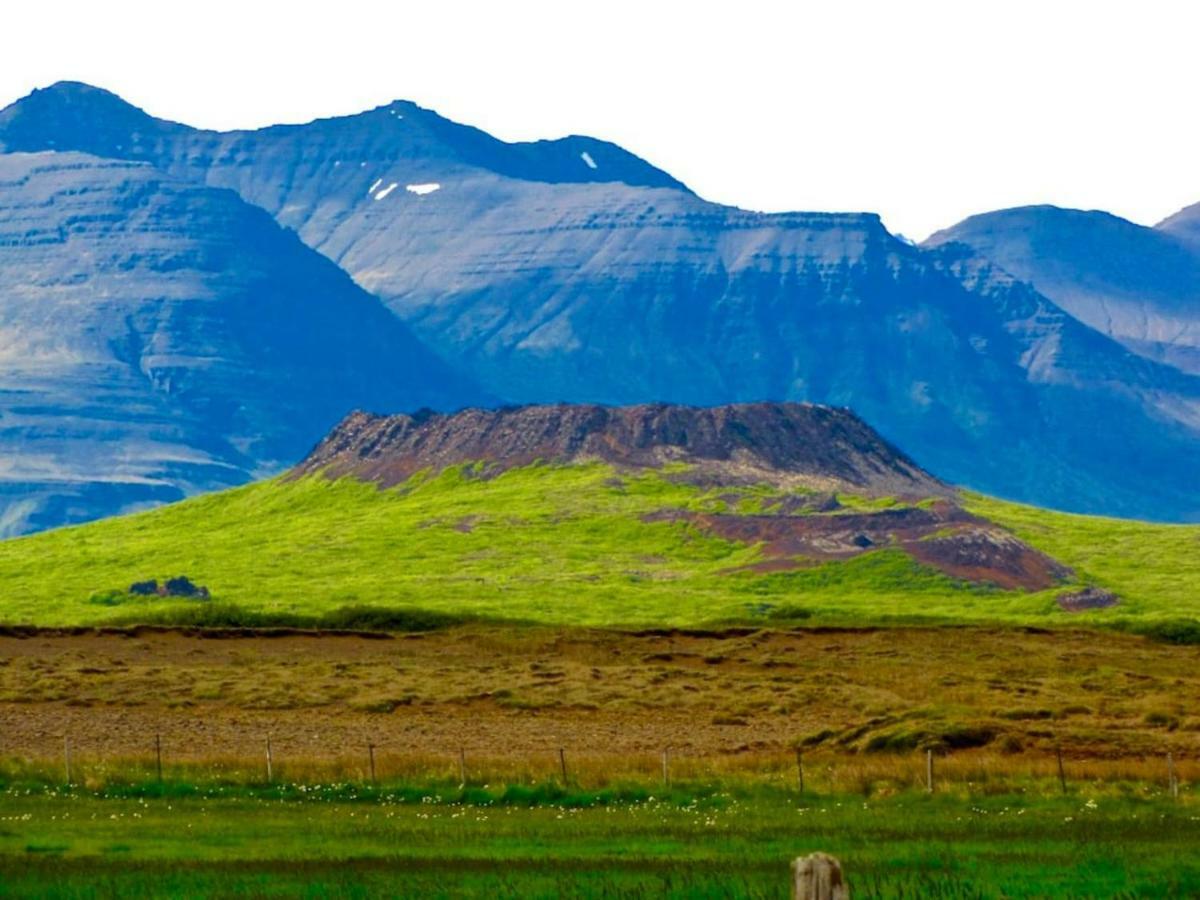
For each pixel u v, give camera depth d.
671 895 70.50
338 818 100.81
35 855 86.56
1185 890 72.81
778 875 75.75
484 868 79.31
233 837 92.75
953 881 74.25
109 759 125.19
